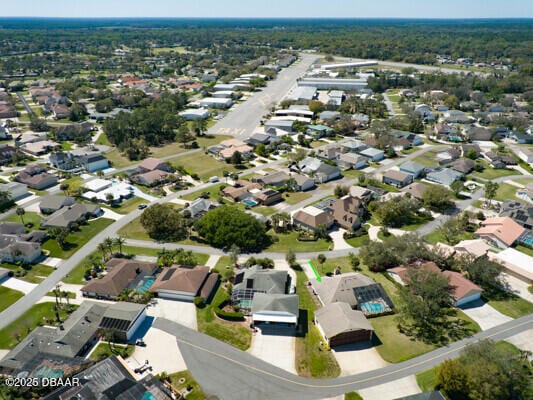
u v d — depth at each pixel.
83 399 61.88
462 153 187.75
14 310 85.31
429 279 86.12
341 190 142.62
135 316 79.31
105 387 64.38
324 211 124.50
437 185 140.62
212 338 78.38
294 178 152.62
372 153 181.38
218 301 88.94
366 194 139.38
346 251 110.69
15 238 107.62
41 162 173.38
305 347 76.56
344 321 77.69
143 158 181.12
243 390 67.12
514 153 189.88
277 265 103.50
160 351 74.88
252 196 140.12
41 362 69.75
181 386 67.38
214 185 152.88
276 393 66.69
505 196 145.38
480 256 98.94
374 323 83.31
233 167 171.50
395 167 172.75
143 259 105.19
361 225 124.25
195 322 82.62
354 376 70.12
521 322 84.06
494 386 62.34
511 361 66.75
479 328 82.12
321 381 69.19
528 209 127.88
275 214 123.88
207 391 66.69
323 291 89.94
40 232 112.94
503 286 96.44
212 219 112.56
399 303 89.19
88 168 164.62
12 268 100.06
